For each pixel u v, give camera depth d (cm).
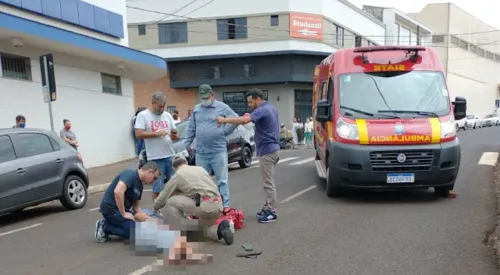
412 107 773
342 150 738
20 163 742
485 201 740
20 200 732
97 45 1354
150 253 522
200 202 545
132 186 576
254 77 2992
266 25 2966
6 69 1227
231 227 550
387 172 718
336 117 783
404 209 698
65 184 823
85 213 800
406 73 816
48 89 977
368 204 744
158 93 713
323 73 1031
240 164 1386
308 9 2986
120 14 1648
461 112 812
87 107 1516
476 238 543
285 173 1170
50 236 636
